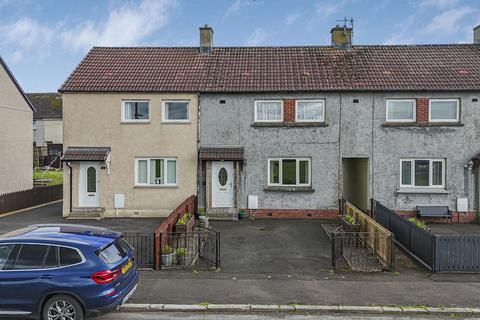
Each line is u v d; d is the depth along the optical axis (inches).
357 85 727.7
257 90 729.0
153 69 796.6
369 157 729.0
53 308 301.9
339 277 429.7
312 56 826.8
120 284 313.6
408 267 466.9
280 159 743.1
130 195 748.6
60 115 2041.1
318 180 735.1
